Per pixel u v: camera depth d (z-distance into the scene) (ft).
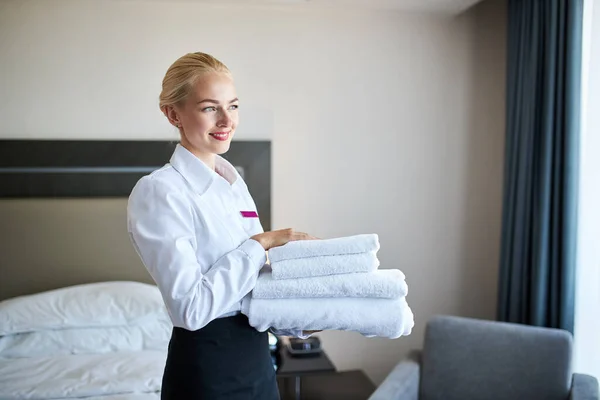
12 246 8.77
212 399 3.92
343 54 9.57
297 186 9.61
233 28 9.22
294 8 9.37
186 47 9.09
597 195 7.73
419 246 10.10
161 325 8.20
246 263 3.79
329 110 9.61
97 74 8.91
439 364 8.10
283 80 9.43
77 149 8.85
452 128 10.04
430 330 8.30
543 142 8.34
